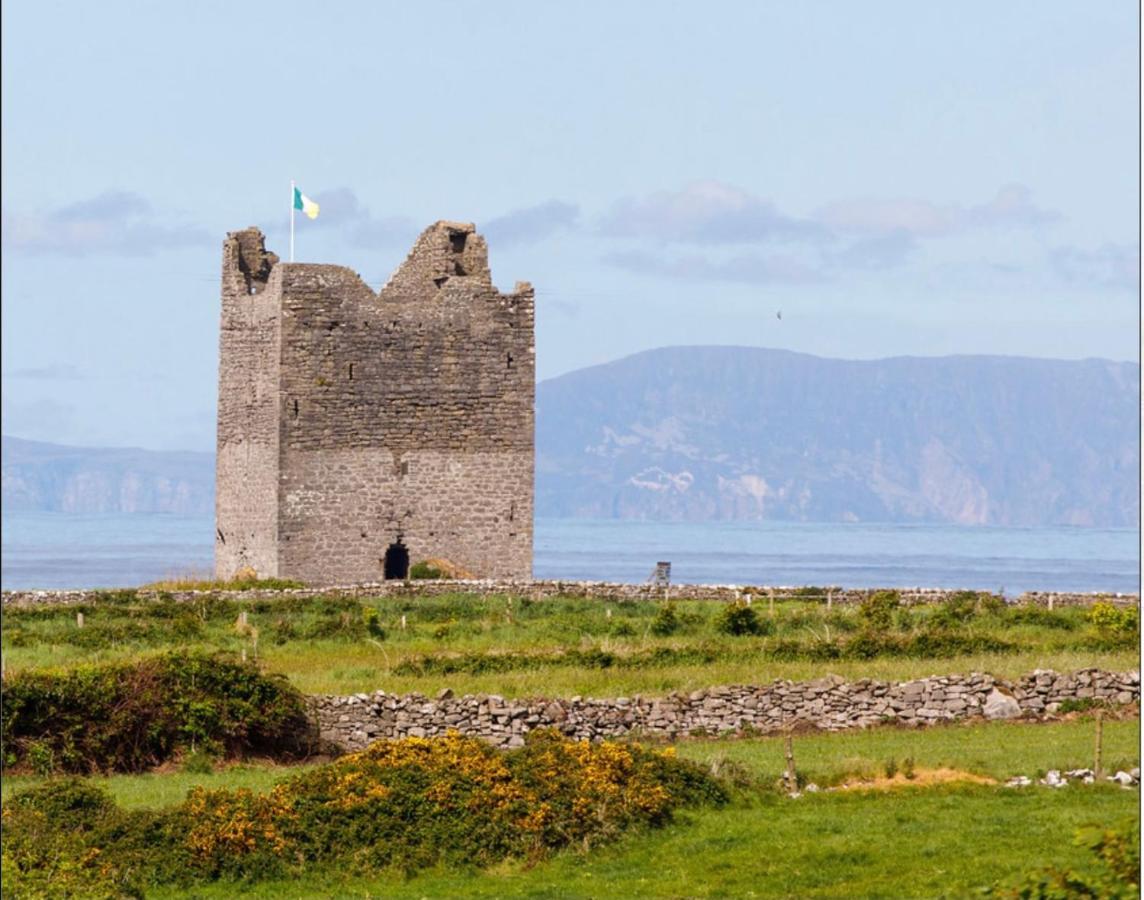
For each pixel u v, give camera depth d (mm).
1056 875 120188
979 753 177500
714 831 153250
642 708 191375
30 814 149375
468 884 144250
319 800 152250
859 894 136875
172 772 181250
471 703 188000
